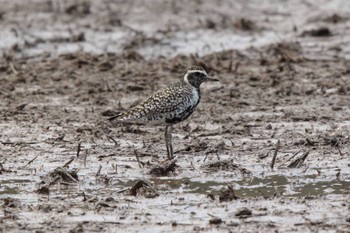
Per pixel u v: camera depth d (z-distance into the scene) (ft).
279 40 84.23
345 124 56.24
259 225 36.88
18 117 59.11
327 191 42.24
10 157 49.34
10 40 85.15
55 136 53.98
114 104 62.75
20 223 37.55
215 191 42.47
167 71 73.36
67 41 84.84
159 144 51.96
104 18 93.20
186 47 82.84
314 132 54.13
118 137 53.57
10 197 41.73
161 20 92.84
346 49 80.59
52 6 97.60
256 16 94.94
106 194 42.06
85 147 51.31
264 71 73.26
